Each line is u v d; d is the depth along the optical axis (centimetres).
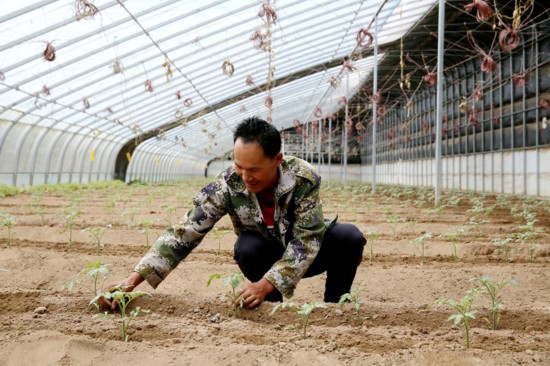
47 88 1341
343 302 317
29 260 512
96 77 1509
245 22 1355
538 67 1590
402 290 448
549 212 1084
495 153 1908
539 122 1597
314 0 1326
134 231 738
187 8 1159
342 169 4644
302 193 301
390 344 271
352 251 341
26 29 1012
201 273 489
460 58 2128
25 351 245
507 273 482
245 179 279
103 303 319
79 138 2300
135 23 1157
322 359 243
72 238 682
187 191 1941
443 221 934
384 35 1878
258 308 333
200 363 239
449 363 238
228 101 2455
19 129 1750
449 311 339
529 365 236
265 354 248
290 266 296
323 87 2830
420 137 2933
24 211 1033
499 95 1859
